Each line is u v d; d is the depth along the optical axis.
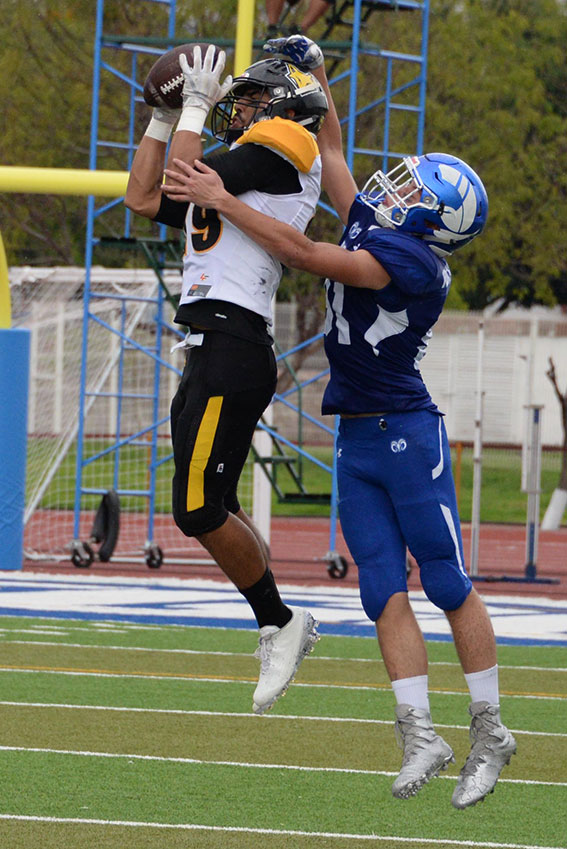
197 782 16.75
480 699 14.96
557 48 88.69
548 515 69.25
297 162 14.33
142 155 15.12
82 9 71.31
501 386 77.56
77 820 14.84
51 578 40.94
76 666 24.94
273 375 14.76
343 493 15.33
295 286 74.38
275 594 15.33
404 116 74.12
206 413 14.33
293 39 15.95
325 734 19.78
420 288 14.57
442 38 76.50
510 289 100.69
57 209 75.75
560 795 16.69
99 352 54.81
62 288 53.88
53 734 19.20
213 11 69.38
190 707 21.48
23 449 42.59
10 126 72.06
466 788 14.62
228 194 13.99
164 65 14.60
